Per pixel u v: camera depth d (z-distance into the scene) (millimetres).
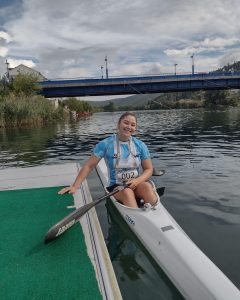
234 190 6168
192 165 8766
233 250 3770
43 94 39969
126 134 4434
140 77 36375
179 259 3150
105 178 6559
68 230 3742
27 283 2727
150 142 15289
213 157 9961
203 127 23562
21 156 11953
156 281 3143
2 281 2766
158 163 9297
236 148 11812
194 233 4297
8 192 5297
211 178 7168
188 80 36031
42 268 2945
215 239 4090
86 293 2564
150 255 3641
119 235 4188
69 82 37875
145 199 4277
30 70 60812
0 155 12305
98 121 40906
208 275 2832
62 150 13398
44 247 3332
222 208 5215
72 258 3104
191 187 6480
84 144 15547
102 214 4965
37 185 5688
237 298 2518
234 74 35719
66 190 4156
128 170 4605
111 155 4480
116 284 2777
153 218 3885
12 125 27734
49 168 7168
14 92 38000
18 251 3264
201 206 5344
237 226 4473
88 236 3564
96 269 2898
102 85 37250
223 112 52281
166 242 3449
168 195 6012
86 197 4938
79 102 67438
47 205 4582
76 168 7000
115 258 3615
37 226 3854
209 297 2609
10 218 4133
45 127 28047
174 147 12906
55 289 2629
